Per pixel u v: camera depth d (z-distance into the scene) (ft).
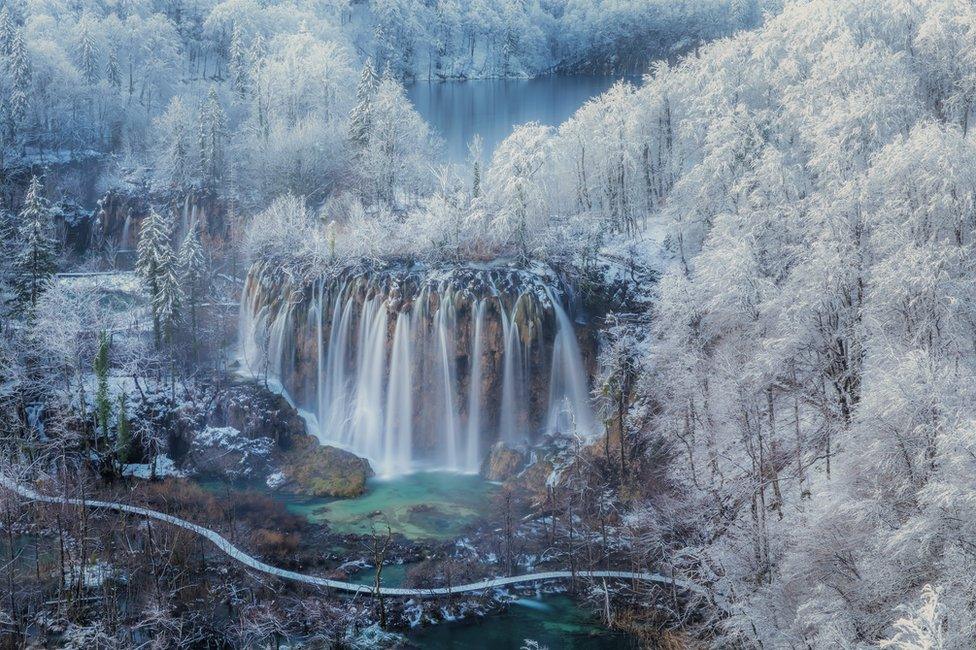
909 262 163.94
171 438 253.03
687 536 184.55
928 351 144.77
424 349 265.13
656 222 323.78
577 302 277.64
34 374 265.34
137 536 192.34
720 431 195.62
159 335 283.79
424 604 168.76
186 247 299.79
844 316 180.55
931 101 288.71
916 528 109.70
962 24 280.31
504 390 262.47
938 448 119.24
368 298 274.57
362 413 270.87
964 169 182.80
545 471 231.71
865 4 312.71
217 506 213.87
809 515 147.74
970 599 101.30
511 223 287.69
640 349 248.52
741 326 201.36
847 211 190.19
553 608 169.78
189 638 155.53
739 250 195.21
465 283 266.77
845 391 177.68
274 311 298.35
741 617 137.69
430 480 243.81
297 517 211.00
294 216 334.03
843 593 125.49
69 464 233.35
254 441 251.39
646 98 335.06
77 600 161.58
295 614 164.76
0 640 152.46
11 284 300.61
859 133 228.43
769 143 263.49
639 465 221.46
